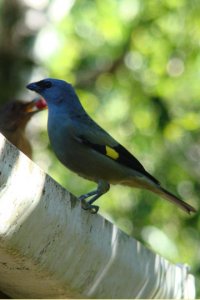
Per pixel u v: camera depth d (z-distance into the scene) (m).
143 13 16.33
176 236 16.03
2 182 4.92
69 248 5.70
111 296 6.26
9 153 4.96
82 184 15.84
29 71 15.48
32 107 10.86
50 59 15.60
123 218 16.11
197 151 16.92
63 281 5.79
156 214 16.08
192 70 17.08
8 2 15.30
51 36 15.60
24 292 6.34
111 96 17.41
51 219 5.45
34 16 15.51
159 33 16.80
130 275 6.40
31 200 5.20
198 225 15.98
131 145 16.89
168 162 16.77
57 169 15.98
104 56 17.09
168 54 16.94
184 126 16.16
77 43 16.33
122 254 6.27
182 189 16.58
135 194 16.20
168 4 16.52
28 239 5.29
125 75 17.67
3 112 10.85
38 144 16.44
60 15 15.63
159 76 17.02
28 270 5.61
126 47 16.97
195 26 16.83
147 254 6.64
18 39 15.39
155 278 6.73
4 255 5.37
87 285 6.00
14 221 5.10
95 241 5.95
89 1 15.84
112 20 15.88
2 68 15.33
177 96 17.09
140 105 17.16
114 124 17.14
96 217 5.96
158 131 16.56
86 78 17.47
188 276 7.39
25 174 5.12
